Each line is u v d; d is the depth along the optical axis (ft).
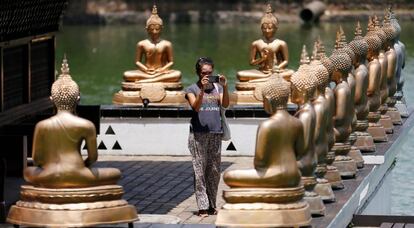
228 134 54.13
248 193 44.34
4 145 59.41
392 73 73.51
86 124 43.21
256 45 72.90
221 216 44.50
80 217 42.91
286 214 44.29
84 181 43.04
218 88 53.98
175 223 52.49
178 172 65.98
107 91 116.98
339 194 55.36
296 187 44.73
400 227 54.44
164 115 71.41
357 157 61.41
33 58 64.18
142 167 67.62
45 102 65.21
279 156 44.37
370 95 67.46
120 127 71.61
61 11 66.39
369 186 60.95
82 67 138.10
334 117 58.18
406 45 148.56
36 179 43.11
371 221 56.03
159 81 72.33
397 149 71.56
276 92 44.57
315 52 53.06
